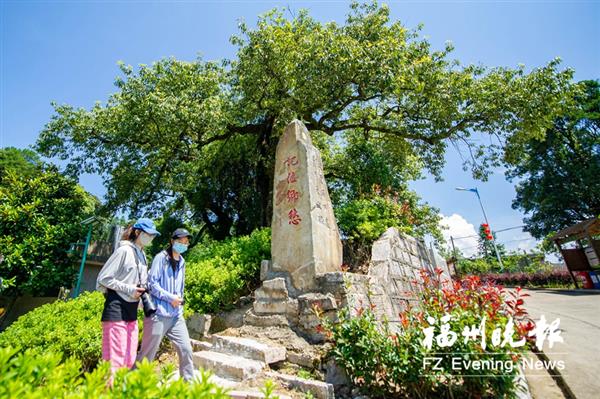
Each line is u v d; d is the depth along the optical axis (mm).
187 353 3080
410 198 10227
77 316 4570
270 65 10086
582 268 14898
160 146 10906
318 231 4719
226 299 5125
